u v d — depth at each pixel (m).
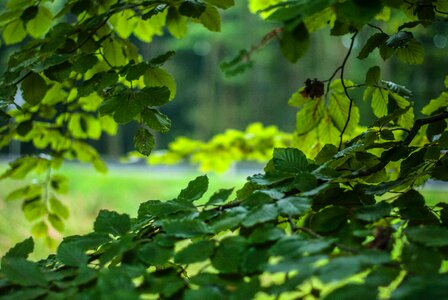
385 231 1.34
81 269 1.34
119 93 1.91
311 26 2.21
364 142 2.10
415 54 2.17
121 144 31.16
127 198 14.96
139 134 1.94
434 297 1.03
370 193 1.66
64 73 2.09
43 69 2.00
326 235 1.44
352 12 1.33
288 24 1.43
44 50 2.19
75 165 18.17
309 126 2.55
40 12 2.68
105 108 1.86
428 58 20.36
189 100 38.31
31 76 2.12
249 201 1.51
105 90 2.07
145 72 2.07
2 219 12.31
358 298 1.05
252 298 1.12
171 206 1.60
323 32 24.52
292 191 1.65
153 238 1.52
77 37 2.40
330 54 25.64
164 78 2.10
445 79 2.40
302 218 1.79
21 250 1.51
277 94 33.34
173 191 15.46
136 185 15.57
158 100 1.86
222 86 33.72
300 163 1.74
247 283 1.14
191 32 28.25
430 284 1.05
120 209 14.52
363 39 15.71
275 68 31.69
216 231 1.43
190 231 1.39
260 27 28.31
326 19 2.18
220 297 1.15
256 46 1.85
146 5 2.29
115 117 1.84
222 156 5.11
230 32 28.31
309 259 1.14
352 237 1.33
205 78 34.94
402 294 1.05
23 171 3.38
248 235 1.44
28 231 12.02
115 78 1.95
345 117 2.52
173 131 38.00
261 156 5.12
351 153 1.97
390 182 1.71
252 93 33.81
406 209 1.54
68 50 2.31
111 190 15.14
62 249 1.42
